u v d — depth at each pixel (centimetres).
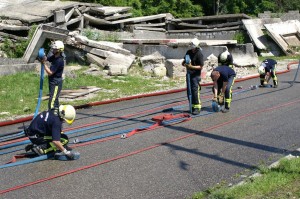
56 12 1836
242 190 508
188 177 582
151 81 1505
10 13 1859
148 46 1788
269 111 1004
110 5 2658
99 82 1421
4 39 1681
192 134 806
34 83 1302
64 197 519
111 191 536
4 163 658
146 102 1159
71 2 2066
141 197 517
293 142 746
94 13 2139
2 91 1212
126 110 1051
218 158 663
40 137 657
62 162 652
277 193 498
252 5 3956
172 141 761
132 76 1576
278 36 2458
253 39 2478
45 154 670
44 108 1064
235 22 2633
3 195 529
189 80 962
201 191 530
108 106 1109
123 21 2258
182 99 1201
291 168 581
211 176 585
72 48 1714
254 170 597
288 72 1780
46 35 1552
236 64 1888
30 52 1520
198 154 684
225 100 994
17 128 895
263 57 2344
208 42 1881
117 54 1677
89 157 675
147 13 3200
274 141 754
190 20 2712
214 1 3825
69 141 770
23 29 1733
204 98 1200
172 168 619
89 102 1130
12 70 1416
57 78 845
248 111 1005
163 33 2511
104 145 742
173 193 529
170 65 1598
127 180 574
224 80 988
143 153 693
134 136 800
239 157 666
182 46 1703
